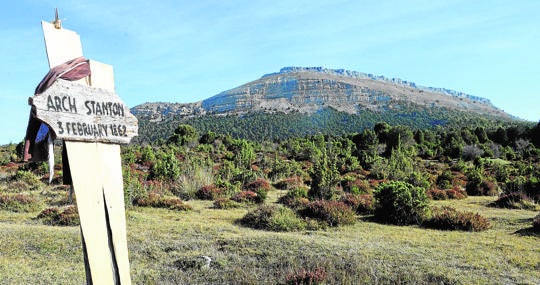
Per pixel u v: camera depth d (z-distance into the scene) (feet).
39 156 10.44
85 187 10.01
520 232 33.99
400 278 21.07
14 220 35.91
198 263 23.25
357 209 45.39
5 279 20.17
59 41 10.10
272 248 26.08
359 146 148.15
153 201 45.52
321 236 31.27
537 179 58.54
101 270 10.25
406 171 81.56
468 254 25.94
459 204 53.36
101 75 10.69
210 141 157.28
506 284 20.48
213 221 37.40
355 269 22.08
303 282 20.42
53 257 24.54
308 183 73.97
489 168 98.12
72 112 9.66
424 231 34.63
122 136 11.02
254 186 62.23
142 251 25.88
